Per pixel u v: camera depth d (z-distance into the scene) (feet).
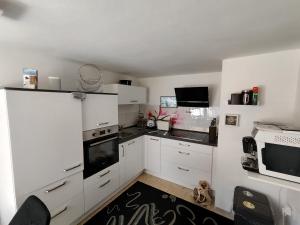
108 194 7.50
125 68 8.71
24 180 4.45
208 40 4.57
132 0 2.74
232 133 6.38
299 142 3.83
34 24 3.68
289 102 5.30
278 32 3.95
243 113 6.10
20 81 5.80
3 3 2.83
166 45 5.05
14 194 4.29
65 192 5.57
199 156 8.11
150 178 9.77
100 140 6.89
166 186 8.89
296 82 5.15
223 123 6.54
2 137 4.33
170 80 10.97
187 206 7.30
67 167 5.56
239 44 4.82
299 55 5.06
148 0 2.73
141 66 8.17
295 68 5.15
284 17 3.23
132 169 9.13
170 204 7.43
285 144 3.96
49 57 6.56
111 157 7.64
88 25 3.73
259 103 5.74
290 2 2.72
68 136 5.52
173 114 10.99
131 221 6.40
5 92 4.03
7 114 4.08
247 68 5.94
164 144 9.28
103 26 3.77
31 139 4.56
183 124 10.64
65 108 5.38
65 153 5.46
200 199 7.48
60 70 6.98
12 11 3.10
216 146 7.54
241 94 5.87
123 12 3.14
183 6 2.91
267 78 5.60
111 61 7.21
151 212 6.91
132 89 9.89
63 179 5.50
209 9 3.00
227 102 6.38
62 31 4.08
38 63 6.24
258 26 3.67
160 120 10.84
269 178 4.20
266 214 5.05
